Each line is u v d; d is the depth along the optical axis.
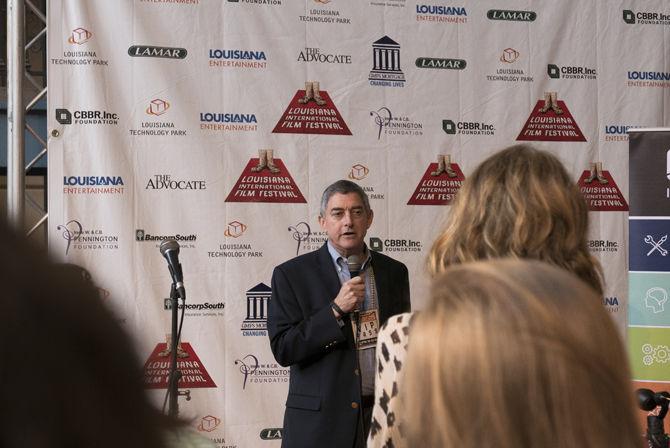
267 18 4.10
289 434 3.26
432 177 4.25
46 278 0.44
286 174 4.09
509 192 1.47
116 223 3.91
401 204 4.21
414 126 4.24
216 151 4.02
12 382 0.42
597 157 4.43
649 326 3.70
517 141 4.34
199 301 3.98
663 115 4.48
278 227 4.07
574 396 0.72
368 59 4.20
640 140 3.74
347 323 3.27
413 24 4.26
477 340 0.74
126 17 3.95
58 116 3.88
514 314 0.75
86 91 3.90
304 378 3.29
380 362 1.55
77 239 3.88
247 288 4.02
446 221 1.58
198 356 3.97
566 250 1.45
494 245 1.45
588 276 1.46
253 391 4.00
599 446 0.72
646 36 4.48
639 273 3.71
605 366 0.74
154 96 3.97
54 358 0.43
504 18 4.36
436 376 0.75
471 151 4.30
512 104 4.35
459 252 1.48
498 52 4.34
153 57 3.97
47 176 3.87
